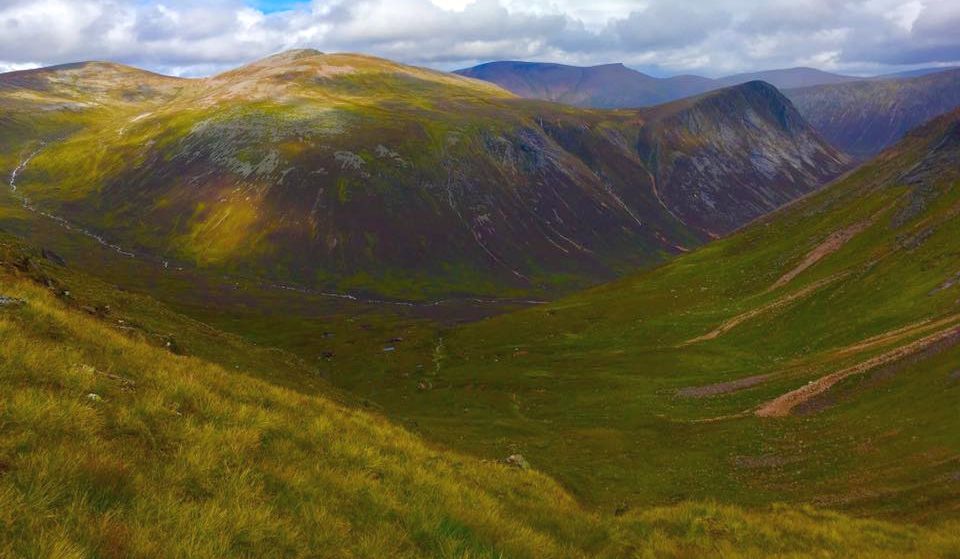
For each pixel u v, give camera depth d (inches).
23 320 628.7
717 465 1759.4
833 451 1625.2
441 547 434.0
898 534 845.8
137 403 487.5
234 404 597.0
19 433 358.0
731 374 2797.7
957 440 1393.9
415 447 753.6
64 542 259.6
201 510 350.0
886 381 1924.2
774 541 730.2
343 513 446.3
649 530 743.1
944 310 2349.9
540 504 726.5
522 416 2751.0
